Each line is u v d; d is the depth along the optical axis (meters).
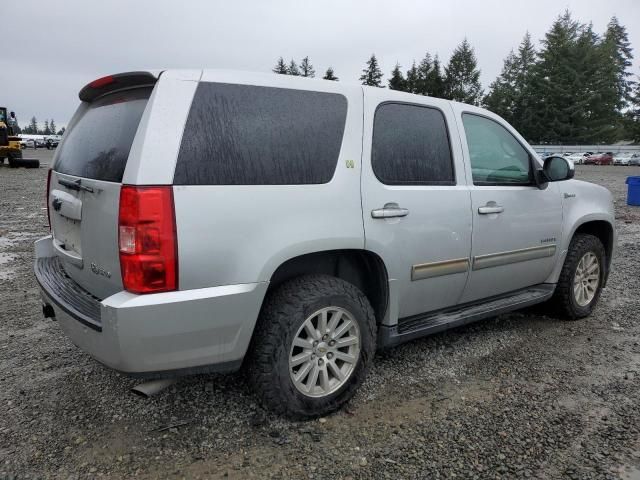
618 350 4.06
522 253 4.11
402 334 3.37
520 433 2.87
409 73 83.06
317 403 2.93
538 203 4.22
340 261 3.24
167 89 2.54
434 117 3.62
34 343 4.07
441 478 2.50
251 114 2.74
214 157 2.57
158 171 2.41
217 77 2.69
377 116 3.27
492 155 4.01
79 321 2.61
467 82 80.06
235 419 2.98
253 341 2.79
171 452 2.67
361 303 3.06
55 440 2.76
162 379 2.63
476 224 3.72
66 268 3.18
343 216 2.97
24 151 54.75
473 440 2.80
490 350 4.02
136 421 2.95
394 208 3.21
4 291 5.46
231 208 2.57
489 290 4.00
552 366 3.75
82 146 3.10
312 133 2.95
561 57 66.12
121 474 2.50
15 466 2.54
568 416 3.06
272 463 2.59
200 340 2.53
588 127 66.00
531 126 67.44
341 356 3.03
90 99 3.36
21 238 8.35
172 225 2.41
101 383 3.39
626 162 47.97
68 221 3.08
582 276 4.74
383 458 2.64
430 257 3.44
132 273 2.39
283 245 2.72
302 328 2.85
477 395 3.30
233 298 2.56
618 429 2.92
